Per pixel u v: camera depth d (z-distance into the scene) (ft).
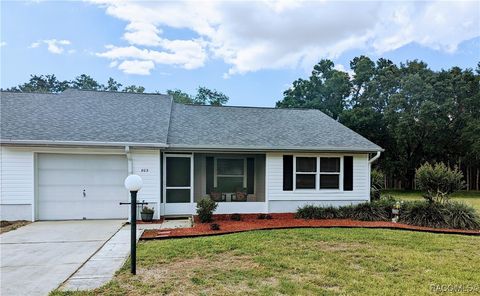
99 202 34.71
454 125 86.74
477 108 86.22
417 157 89.66
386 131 90.79
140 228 29.84
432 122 80.79
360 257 19.95
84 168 34.55
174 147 35.35
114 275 16.49
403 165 88.28
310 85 104.58
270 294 14.02
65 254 20.79
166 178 37.60
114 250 21.76
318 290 14.56
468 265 18.60
